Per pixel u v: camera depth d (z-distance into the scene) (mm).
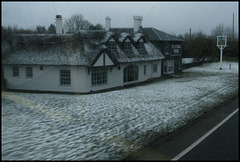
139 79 27156
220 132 9156
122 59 23688
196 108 13445
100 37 22234
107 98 16172
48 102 13211
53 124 9109
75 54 20531
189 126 10086
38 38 21812
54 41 21797
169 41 33438
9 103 10906
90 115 11117
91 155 6891
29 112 10094
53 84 20766
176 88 21547
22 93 16484
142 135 8812
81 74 20312
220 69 40469
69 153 6891
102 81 22094
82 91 20344
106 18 30297
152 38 32438
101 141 7996
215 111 12945
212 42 52656
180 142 8109
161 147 7656
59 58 20469
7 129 7863
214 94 18312
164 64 32969
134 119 10789
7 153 6465
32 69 20250
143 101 15109
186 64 42094
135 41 27484
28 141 7309
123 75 24703
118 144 7840
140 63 27062
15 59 19016
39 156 6504
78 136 8242
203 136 8703
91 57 20203
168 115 11680
